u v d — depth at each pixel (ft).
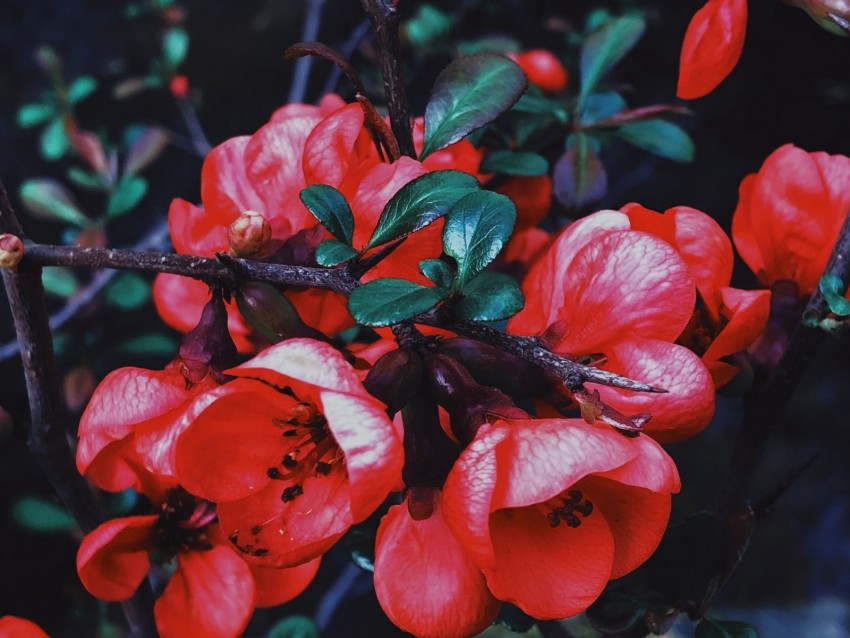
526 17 2.19
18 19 2.15
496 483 0.52
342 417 0.50
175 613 0.72
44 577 1.94
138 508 0.93
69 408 1.48
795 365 0.73
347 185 0.65
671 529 0.70
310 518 0.57
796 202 0.73
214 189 0.71
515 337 0.55
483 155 0.88
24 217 2.02
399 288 0.54
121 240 2.12
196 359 0.61
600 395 0.58
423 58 1.66
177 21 1.77
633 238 0.59
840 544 2.21
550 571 0.56
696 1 2.26
